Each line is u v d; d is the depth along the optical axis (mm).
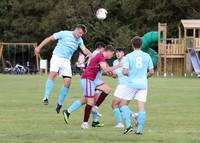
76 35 31828
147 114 34688
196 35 120562
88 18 133125
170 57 108312
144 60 24953
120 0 133625
